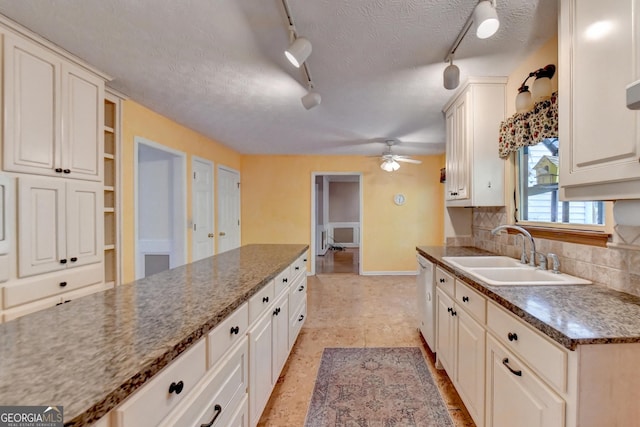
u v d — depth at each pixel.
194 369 0.90
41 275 1.78
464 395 1.64
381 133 3.89
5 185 1.59
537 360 1.01
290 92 2.56
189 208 3.78
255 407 1.43
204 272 1.71
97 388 0.60
